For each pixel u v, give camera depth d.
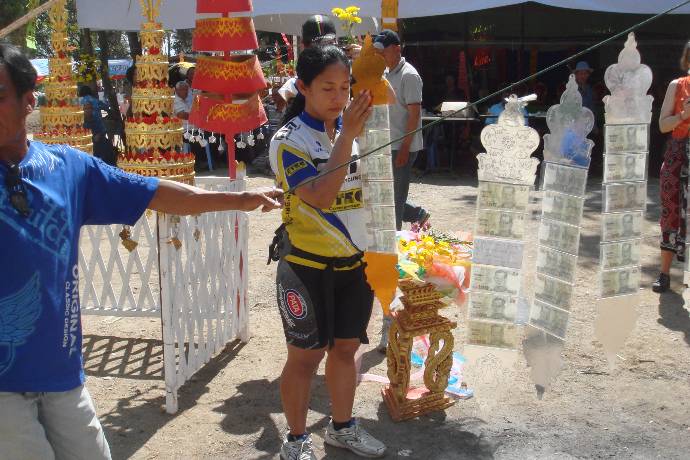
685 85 4.43
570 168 2.18
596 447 3.12
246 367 3.99
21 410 1.77
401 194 4.79
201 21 3.96
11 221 1.71
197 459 3.05
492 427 3.29
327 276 2.69
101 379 3.87
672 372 3.82
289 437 2.95
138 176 2.08
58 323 1.81
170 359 3.41
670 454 3.06
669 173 4.86
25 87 1.76
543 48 12.66
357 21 2.74
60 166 1.88
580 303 4.90
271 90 8.70
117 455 3.08
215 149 12.31
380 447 3.02
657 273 5.57
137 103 3.55
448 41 13.12
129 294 4.32
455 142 12.08
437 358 3.32
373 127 2.42
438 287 3.20
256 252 6.51
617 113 2.11
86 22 9.20
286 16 9.88
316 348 2.76
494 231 2.31
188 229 3.64
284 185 2.59
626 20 11.84
